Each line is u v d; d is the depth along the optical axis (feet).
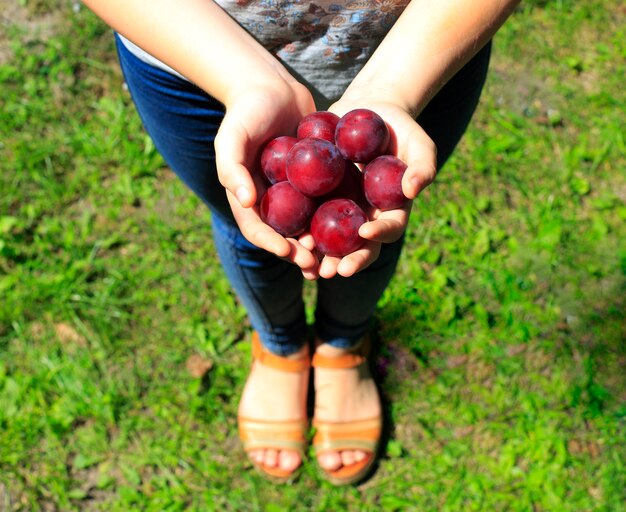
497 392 3.73
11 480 3.49
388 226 2.09
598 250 4.14
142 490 3.52
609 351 3.82
